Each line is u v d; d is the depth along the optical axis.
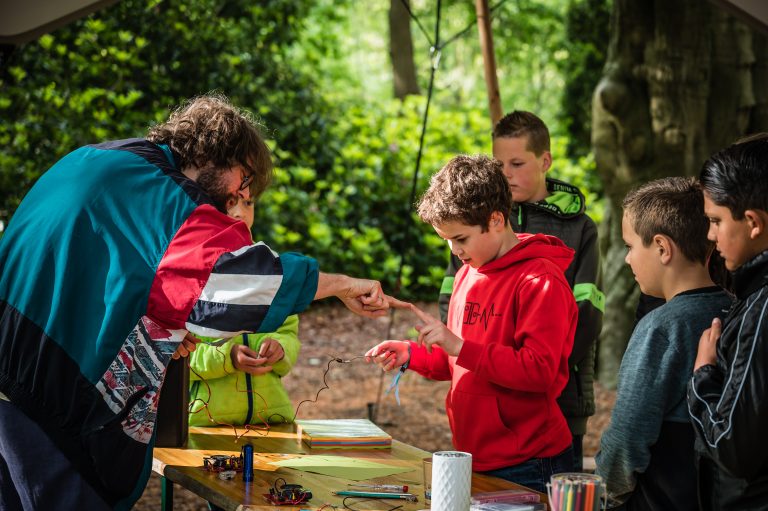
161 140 2.71
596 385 7.52
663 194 2.46
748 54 6.95
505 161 3.58
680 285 2.44
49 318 2.43
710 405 2.12
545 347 2.71
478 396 2.87
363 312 2.77
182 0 11.04
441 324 2.75
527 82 22.45
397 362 2.94
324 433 3.09
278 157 11.50
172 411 3.03
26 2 4.08
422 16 21.17
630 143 7.07
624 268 7.34
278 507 2.37
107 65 10.05
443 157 11.76
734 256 2.15
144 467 2.53
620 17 7.09
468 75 22.81
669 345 2.34
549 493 2.09
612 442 2.37
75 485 2.43
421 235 11.34
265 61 12.09
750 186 2.09
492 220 2.85
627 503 2.46
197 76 11.14
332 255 10.55
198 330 2.44
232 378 3.39
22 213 2.56
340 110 12.93
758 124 7.02
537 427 2.84
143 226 2.47
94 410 2.41
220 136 2.64
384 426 6.68
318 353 8.83
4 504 2.46
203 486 2.58
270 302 2.46
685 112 6.96
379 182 11.41
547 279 2.79
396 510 2.35
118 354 2.43
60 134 9.11
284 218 10.62
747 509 2.12
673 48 6.88
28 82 9.38
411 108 12.85
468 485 2.17
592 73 13.41
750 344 2.04
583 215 3.59
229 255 2.45
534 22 19.52
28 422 2.43
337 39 16.66
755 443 2.03
